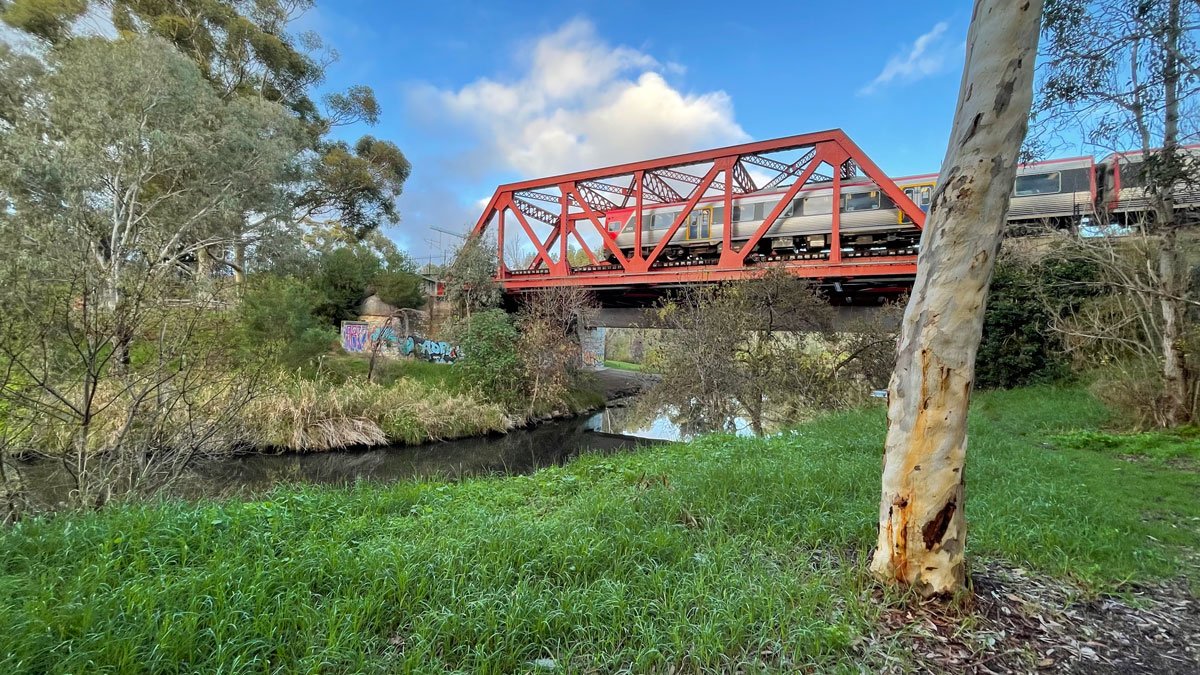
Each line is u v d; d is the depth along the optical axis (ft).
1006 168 8.87
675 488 17.29
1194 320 29.12
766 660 8.36
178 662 7.66
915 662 8.39
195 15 73.72
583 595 9.73
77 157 47.21
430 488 19.44
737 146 67.10
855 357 49.75
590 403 74.64
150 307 18.37
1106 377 34.50
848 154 59.11
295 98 88.17
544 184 84.38
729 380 44.39
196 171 57.72
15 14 61.11
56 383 17.43
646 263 72.02
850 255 58.75
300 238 74.69
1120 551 12.65
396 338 73.61
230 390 21.71
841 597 10.05
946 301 9.36
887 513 10.34
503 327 63.46
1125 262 30.19
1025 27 8.48
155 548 11.21
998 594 10.58
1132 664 8.63
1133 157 32.99
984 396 43.83
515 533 12.39
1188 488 18.76
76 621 8.22
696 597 9.80
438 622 8.75
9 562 10.54
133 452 18.63
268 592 9.59
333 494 17.60
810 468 19.44
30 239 31.07
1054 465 21.47
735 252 67.26
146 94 52.01
